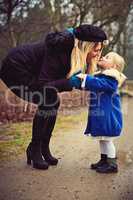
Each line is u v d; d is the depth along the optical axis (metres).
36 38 15.18
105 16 18.75
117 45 27.80
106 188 5.12
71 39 5.52
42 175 5.56
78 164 6.14
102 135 5.67
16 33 14.02
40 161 5.85
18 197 4.73
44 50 5.68
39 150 5.90
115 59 5.75
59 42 5.46
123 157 6.72
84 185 5.20
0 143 7.37
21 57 5.73
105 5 17.81
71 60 5.57
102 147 5.80
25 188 5.04
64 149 7.08
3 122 9.36
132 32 28.03
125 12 19.28
